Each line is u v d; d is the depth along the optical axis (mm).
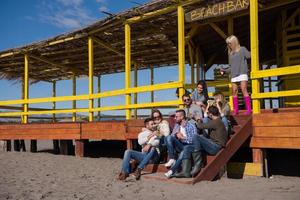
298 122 7414
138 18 10844
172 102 9680
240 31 12727
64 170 9109
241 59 8297
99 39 13242
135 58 16906
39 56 15992
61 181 7379
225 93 11297
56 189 6492
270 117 7797
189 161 7188
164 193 6047
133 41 13672
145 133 7848
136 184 6945
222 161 7227
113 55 16094
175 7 9891
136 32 12344
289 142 7500
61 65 17859
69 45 14195
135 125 10594
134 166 8172
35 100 14266
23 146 16031
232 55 8438
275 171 8570
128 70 11133
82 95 12719
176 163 7250
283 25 11445
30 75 20375
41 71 19359
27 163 10492
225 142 7270
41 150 17062
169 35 12758
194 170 7105
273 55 15297
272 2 9797
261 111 8289
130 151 7625
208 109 7379
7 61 16938
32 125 14211
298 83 11016
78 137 12594
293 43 11289
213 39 13453
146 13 10641
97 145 16125
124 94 10992
